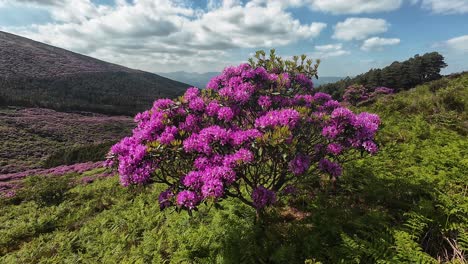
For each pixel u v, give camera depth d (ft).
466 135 36.52
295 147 17.81
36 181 63.98
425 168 26.22
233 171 16.40
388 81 207.41
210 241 22.52
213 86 23.58
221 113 19.17
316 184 27.55
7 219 49.57
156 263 22.89
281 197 25.61
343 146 19.17
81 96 403.34
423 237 18.47
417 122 40.81
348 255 17.11
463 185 23.17
